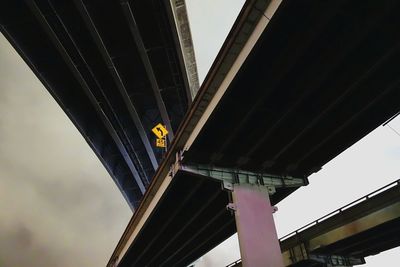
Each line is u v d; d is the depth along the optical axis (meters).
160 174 25.47
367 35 13.64
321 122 18.88
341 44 13.96
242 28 14.44
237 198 19.58
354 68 15.28
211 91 17.66
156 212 29.22
